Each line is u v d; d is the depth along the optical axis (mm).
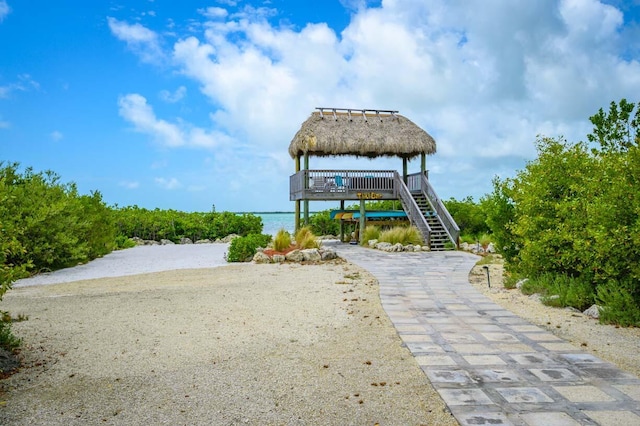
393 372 5098
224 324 7250
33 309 8430
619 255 7273
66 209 16531
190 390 4641
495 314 7836
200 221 33375
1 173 14711
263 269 14203
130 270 15195
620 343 6102
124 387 4719
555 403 4223
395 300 9031
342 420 3994
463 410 4094
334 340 6352
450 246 19766
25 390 4648
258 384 4785
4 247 5648
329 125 23250
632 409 4090
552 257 9469
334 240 28000
